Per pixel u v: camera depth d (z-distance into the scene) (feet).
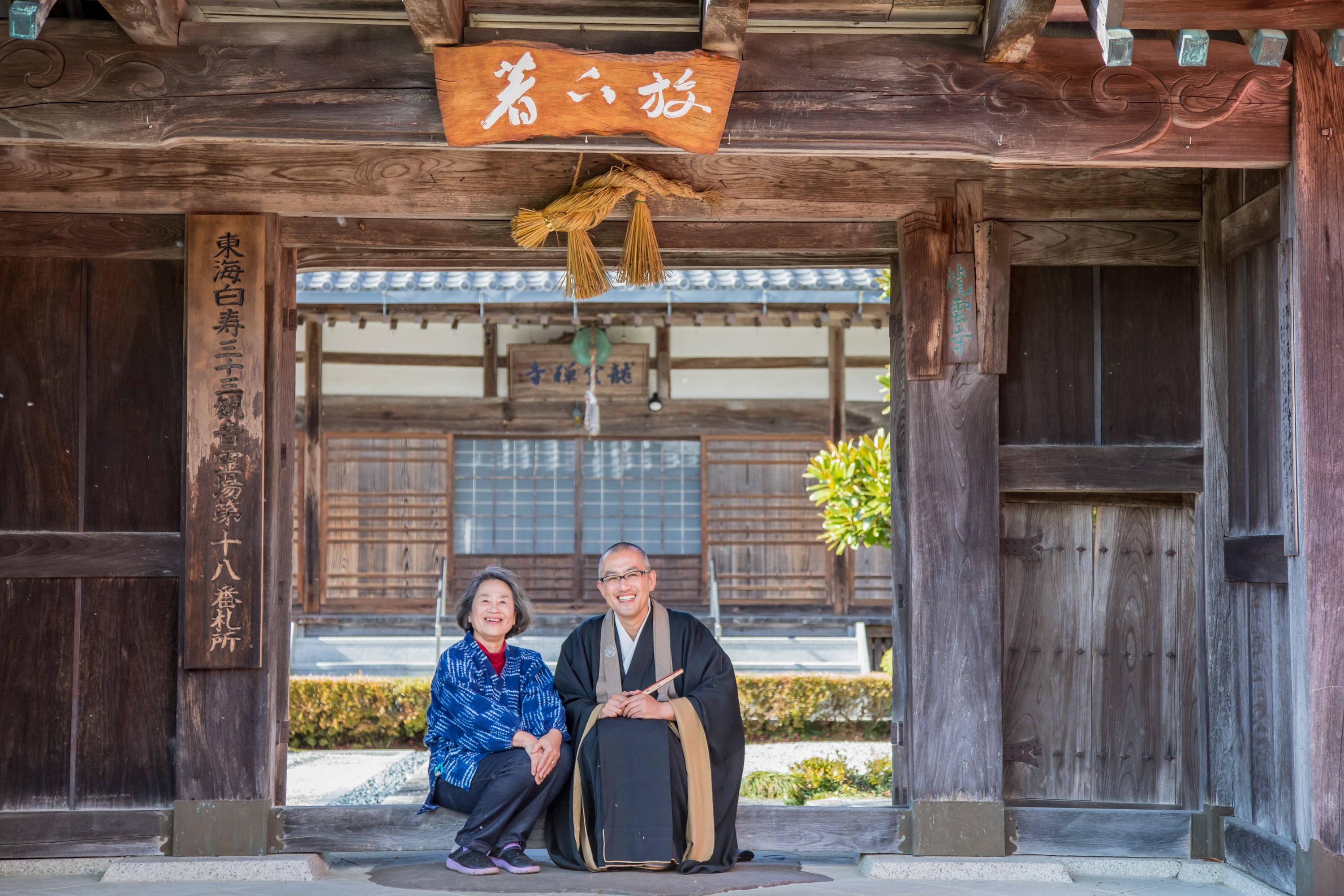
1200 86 13.64
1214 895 14.35
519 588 15.31
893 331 16.94
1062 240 16.28
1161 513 16.56
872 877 14.98
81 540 15.38
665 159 15.84
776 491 40.96
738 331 41.19
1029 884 14.69
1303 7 12.11
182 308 15.85
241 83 13.21
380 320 37.68
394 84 13.29
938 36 13.58
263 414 15.29
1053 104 13.58
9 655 15.34
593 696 14.87
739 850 15.58
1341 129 13.47
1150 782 16.25
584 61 12.88
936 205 16.03
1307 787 13.10
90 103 13.10
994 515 15.84
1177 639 16.42
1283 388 13.70
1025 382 16.39
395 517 40.24
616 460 41.11
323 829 15.24
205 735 15.14
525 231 15.57
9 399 15.55
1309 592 13.15
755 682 33.09
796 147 13.47
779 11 14.25
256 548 15.15
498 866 14.32
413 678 33.04
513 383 40.45
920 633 15.71
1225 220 15.76
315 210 15.66
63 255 15.65
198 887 14.12
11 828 15.06
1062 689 16.35
